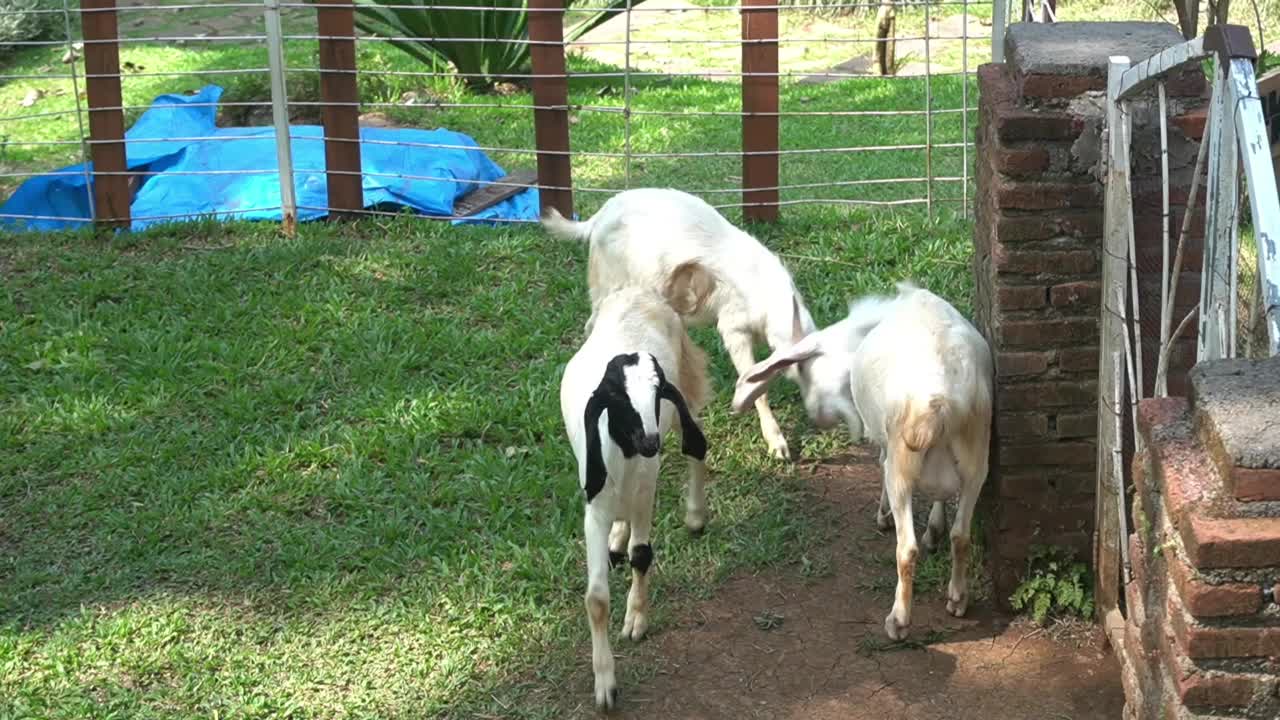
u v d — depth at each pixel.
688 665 4.80
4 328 7.12
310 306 7.26
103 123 8.32
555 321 7.18
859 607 5.08
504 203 8.92
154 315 7.24
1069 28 4.88
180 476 5.92
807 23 15.70
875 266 7.66
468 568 5.29
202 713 4.61
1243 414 2.83
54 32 14.33
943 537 5.37
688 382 5.38
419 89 11.95
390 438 6.12
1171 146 4.50
